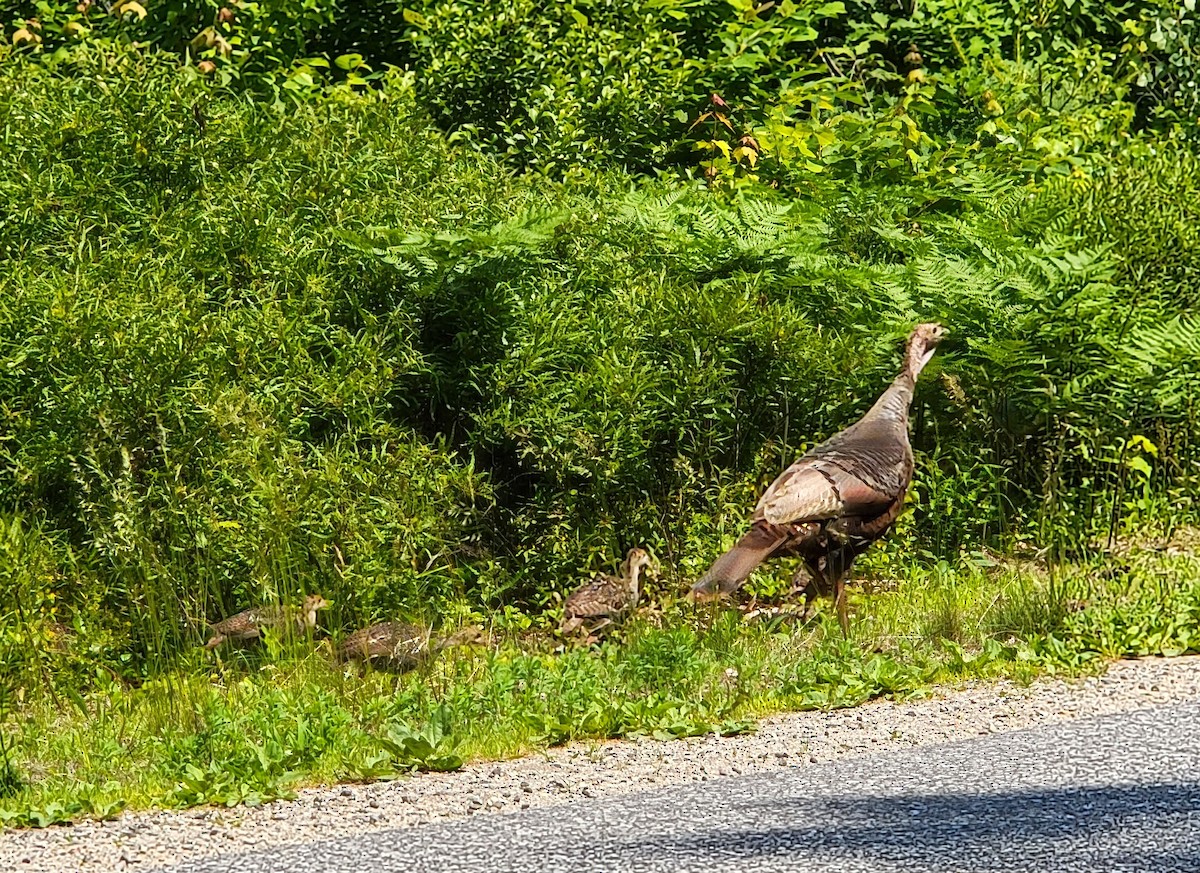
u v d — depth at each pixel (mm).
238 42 41375
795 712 21906
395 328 30438
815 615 26828
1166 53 54250
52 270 29641
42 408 28016
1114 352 32219
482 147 40250
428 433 31109
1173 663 23500
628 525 30047
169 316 28688
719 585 25438
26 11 42406
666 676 23453
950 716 20984
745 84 43562
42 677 25531
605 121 41125
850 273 32500
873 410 27594
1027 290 32031
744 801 17656
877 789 17891
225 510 27641
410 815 17781
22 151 32000
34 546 26578
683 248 32656
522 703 22531
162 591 26109
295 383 29234
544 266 31438
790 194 39781
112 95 32969
